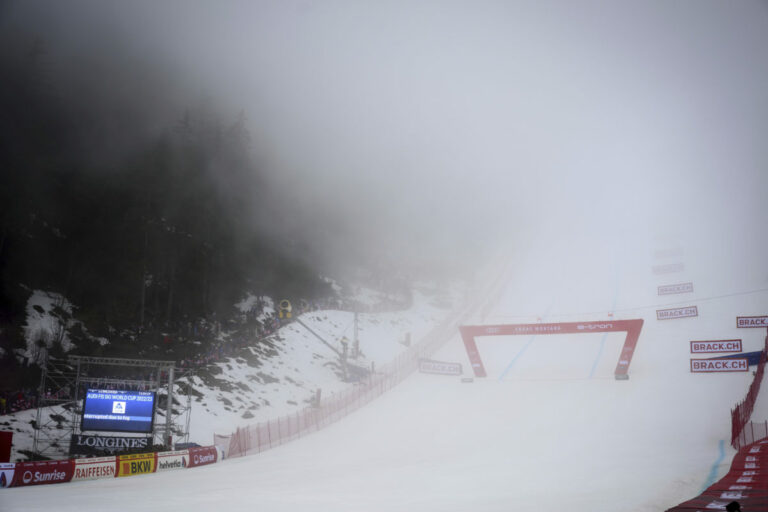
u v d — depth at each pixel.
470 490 16.80
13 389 34.09
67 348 39.53
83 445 30.61
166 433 33.31
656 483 16.09
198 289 56.16
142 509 14.57
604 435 31.45
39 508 14.89
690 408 35.75
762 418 31.73
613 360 50.06
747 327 52.06
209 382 44.03
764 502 11.68
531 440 31.86
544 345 57.03
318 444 36.22
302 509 14.06
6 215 40.50
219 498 16.84
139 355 43.03
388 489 17.86
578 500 13.79
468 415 40.47
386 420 41.47
